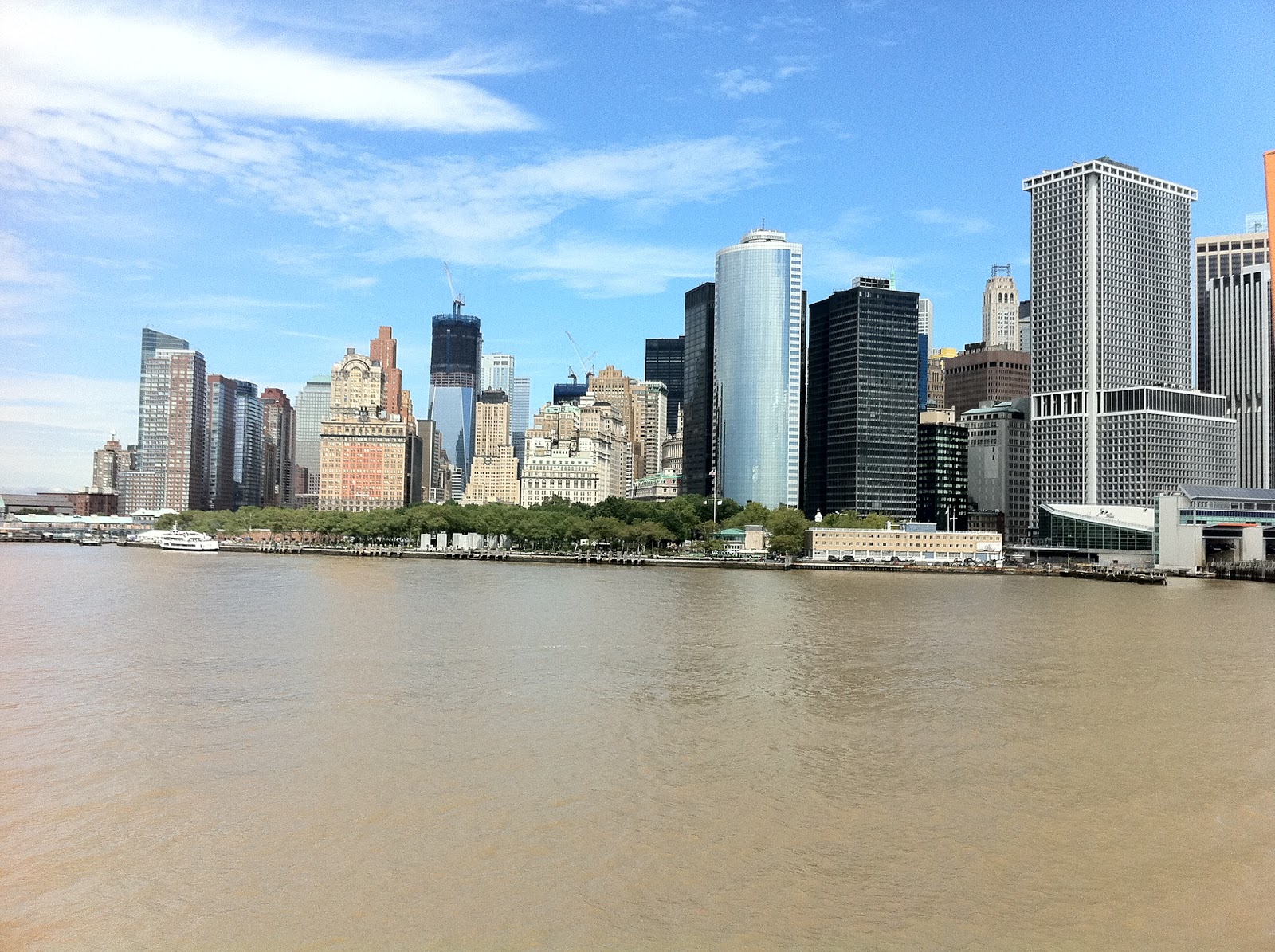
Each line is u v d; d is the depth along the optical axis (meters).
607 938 50.06
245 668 117.88
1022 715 97.50
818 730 90.44
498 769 76.88
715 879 57.03
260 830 63.69
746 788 72.94
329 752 81.06
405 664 121.69
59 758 78.75
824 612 191.62
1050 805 70.12
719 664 124.88
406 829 64.12
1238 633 164.88
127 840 62.03
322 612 177.75
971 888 56.25
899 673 119.62
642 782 74.19
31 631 148.25
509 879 56.72
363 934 50.28
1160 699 105.94
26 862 58.66
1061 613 196.62
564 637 147.75
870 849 61.59
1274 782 76.25
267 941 49.69
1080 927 51.84
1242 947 49.84
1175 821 67.44
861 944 49.75
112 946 49.03
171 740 84.38
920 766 79.31
